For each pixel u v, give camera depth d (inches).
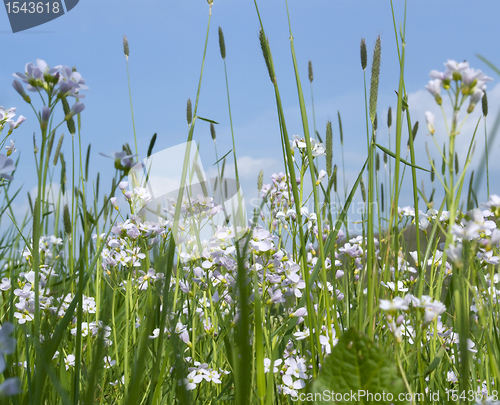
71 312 25.6
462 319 23.1
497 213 24.2
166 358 26.8
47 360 24.5
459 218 29.4
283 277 29.3
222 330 29.8
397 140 28.1
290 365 29.8
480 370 31.4
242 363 22.5
